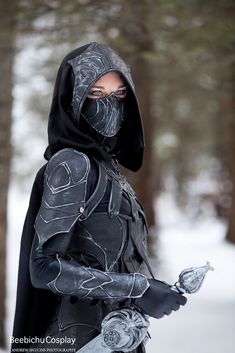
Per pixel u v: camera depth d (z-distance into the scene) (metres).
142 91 24.70
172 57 17.11
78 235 4.63
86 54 4.75
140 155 5.22
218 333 13.80
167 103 36.03
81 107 4.68
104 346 4.52
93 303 4.65
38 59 20.31
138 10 14.13
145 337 5.00
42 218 4.44
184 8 15.09
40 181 4.78
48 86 23.88
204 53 17.45
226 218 47.34
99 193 4.61
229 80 25.28
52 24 14.02
